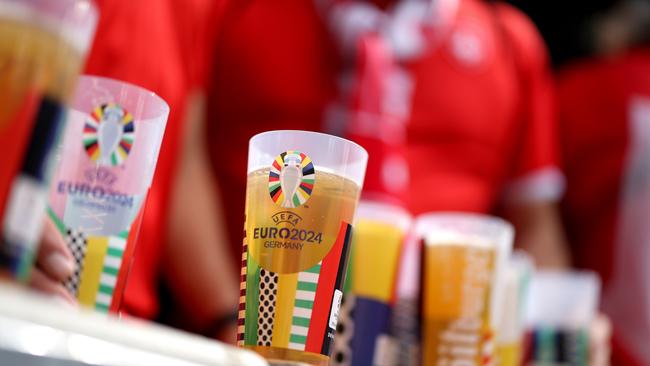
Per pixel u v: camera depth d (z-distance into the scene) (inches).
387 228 110.0
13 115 52.4
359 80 203.0
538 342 145.1
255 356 57.5
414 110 215.8
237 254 201.8
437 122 218.8
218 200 202.5
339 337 105.4
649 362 272.1
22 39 52.8
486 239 112.7
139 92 76.7
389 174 193.6
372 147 195.6
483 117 227.3
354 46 205.0
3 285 46.7
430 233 114.4
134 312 144.4
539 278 147.0
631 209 283.6
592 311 149.3
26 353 41.8
